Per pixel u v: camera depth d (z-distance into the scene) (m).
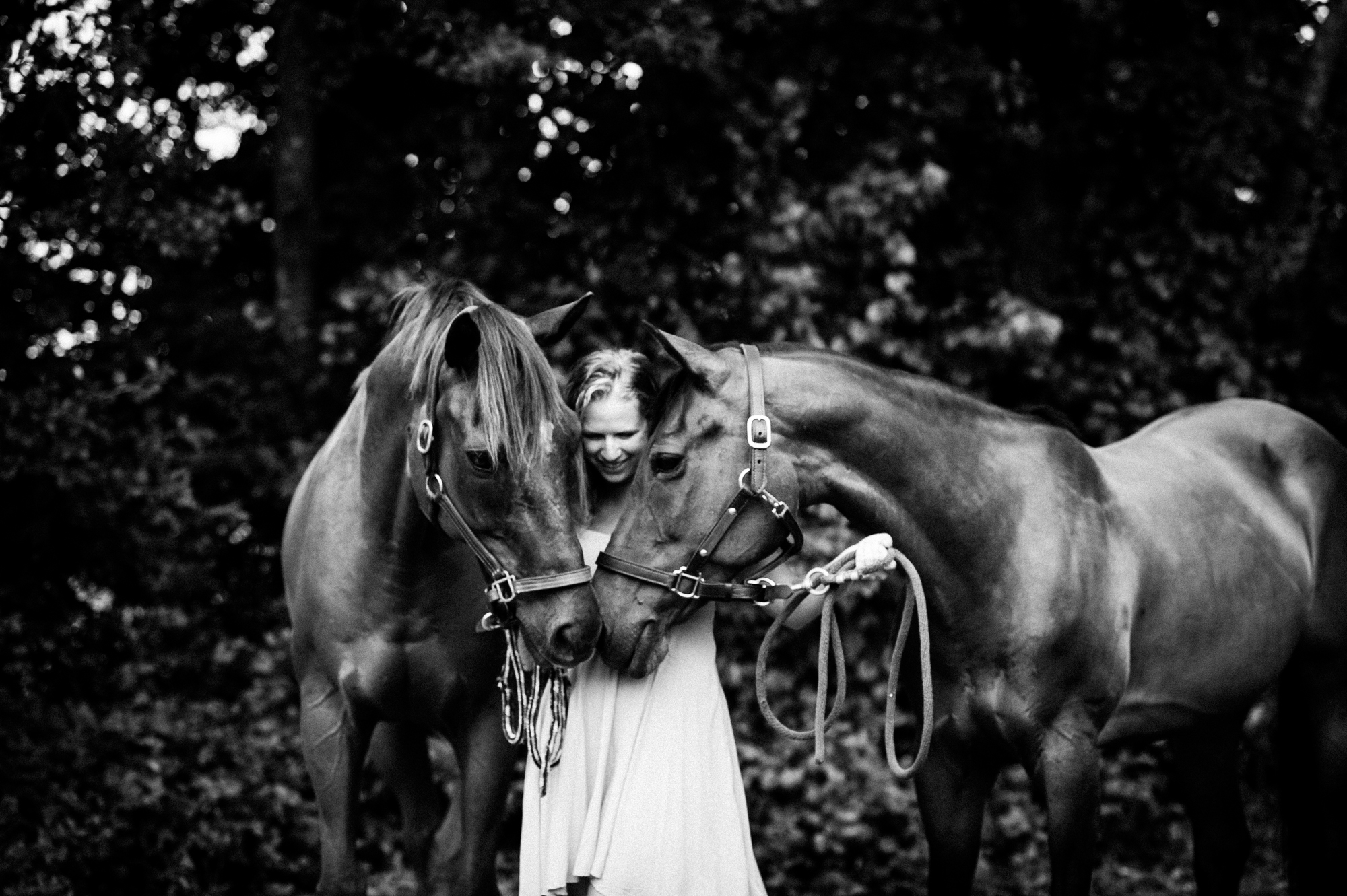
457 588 3.08
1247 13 6.74
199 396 6.11
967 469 2.98
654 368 3.01
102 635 5.43
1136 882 5.25
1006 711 2.99
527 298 6.17
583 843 2.60
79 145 5.40
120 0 5.61
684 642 2.80
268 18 6.39
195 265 6.52
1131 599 3.15
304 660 3.22
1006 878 5.08
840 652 2.81
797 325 5.93
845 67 6.37
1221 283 6.48
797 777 5.33
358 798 3.19
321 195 6.68
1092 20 6.38
